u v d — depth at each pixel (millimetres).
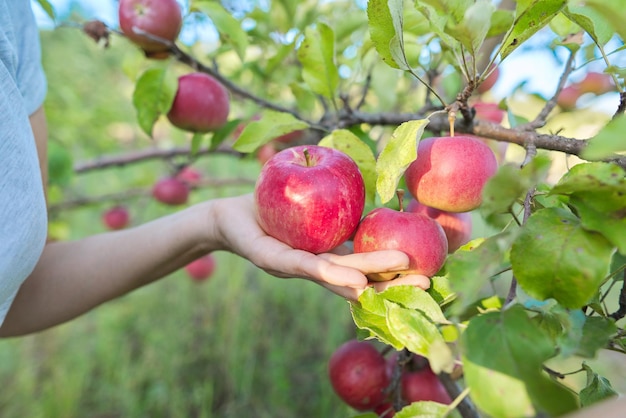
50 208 897
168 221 460
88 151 1309
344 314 1235
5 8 370
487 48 527
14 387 1142
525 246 247
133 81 668
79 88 1407
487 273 227
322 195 332
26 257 345
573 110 562
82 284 456
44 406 1078
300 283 1340
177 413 1080
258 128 458
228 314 1240
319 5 720
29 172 337
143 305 1369
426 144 354
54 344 1266
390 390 428
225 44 590
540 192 318
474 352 226
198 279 1057
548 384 212
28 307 451
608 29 319
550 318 275
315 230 336
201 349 1223
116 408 1119
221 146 760
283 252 335
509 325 228
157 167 1383
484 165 343
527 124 383
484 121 385
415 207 401
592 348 239
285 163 353
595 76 533
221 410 1125
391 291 291
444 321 277
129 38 511
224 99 580
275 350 1220
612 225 236
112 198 950
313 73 462
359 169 398
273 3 637
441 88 606
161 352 1192
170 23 504
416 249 329
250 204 428
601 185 238
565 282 238
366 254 313
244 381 1132
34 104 419
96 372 1210
